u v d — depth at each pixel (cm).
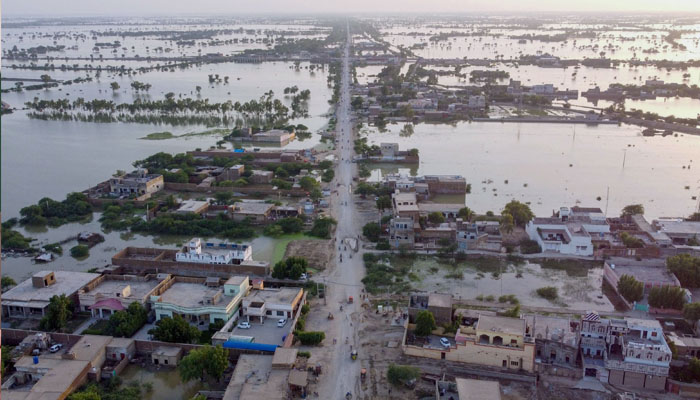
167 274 18312
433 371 13675
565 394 12738
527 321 14775
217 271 18925
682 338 14350
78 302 16950
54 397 12156
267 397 12012
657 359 12812
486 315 14662
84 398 12138
